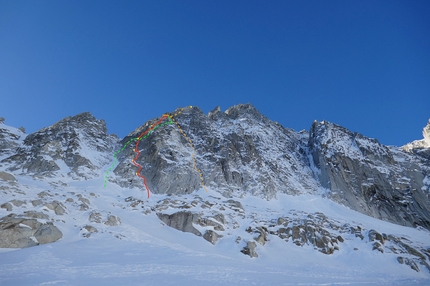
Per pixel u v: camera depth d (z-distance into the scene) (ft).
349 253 112.98
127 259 68.33
